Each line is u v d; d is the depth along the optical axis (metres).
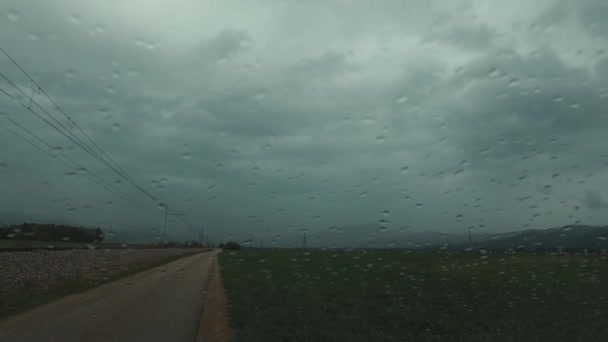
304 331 9.37
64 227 33.47
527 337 9.23
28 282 17.03
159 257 44.34
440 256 31.58
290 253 42.25
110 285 19.42
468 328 10.27
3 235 26.92
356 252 32.19
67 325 10.02
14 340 8.50
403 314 11.96
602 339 9.12
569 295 16.42
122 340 8.69
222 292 16.97
